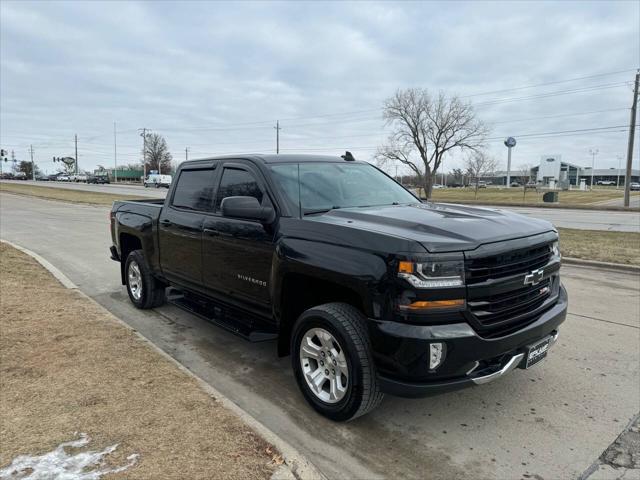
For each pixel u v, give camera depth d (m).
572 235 14.40
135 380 3.88
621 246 11.66
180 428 3.15
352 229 3.31
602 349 4.94
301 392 3.84
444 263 2.94
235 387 4.13
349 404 3.30
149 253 5.88
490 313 3.13
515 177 145.62
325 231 3.46
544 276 3.54
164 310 6.36
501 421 3.57
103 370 4.05
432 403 3.85
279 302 3.79
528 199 49.91
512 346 3.22
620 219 24.22
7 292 6.46
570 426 3.49
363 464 3.04
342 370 3.35
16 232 14.33
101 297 7.01
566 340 5.20
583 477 2.91
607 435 3.37
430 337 2.91
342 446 3.24
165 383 3.83
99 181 81.88
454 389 3.06
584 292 7.33
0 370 4.02
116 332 5.02
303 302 3.89
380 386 3.15
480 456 3.13
